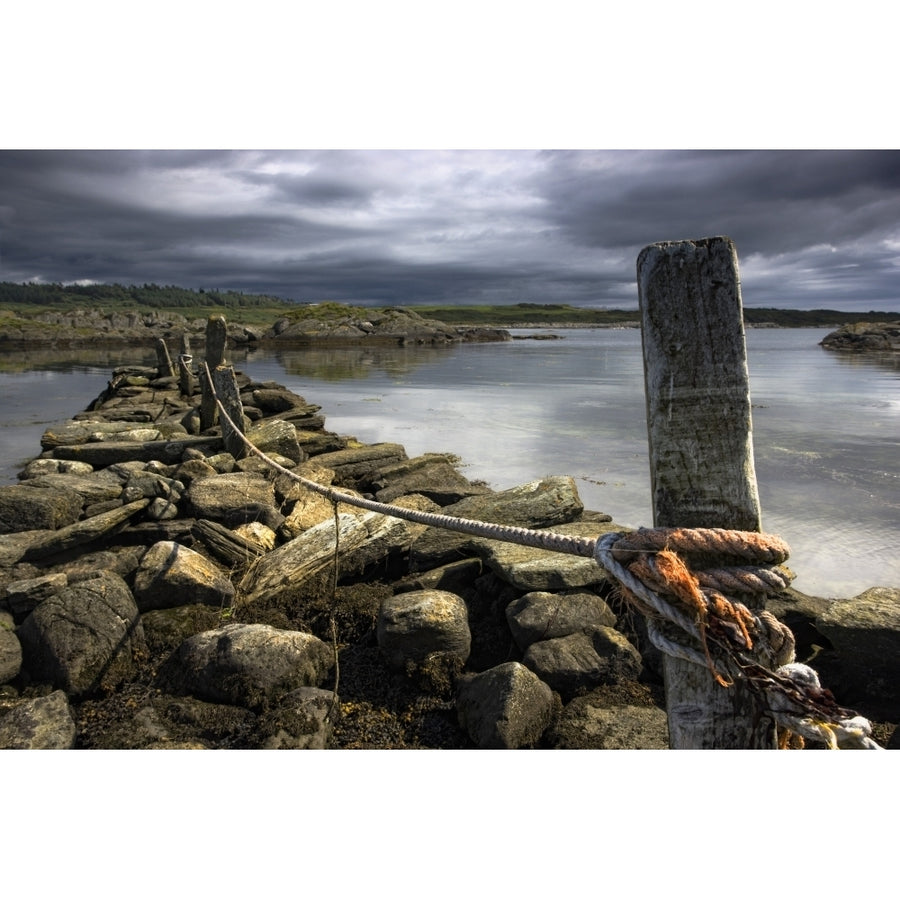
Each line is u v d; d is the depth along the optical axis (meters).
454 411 18.25
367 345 62.81
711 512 2.34
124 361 42.34
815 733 2.21
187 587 6.12
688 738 2.45
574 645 5.16
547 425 15.79
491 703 4.47
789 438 13.42
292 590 6.43
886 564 7.00
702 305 2.27
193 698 4.91
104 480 8.82
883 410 17.28
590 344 64.81
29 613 5.79
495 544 6.39
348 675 5.30
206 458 10.18
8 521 7.62
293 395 16.08
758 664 2.27
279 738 4.41
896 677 4.84
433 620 5.14
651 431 2.38
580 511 7.58
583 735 4.44
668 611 2.33
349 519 7.04
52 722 4.56
